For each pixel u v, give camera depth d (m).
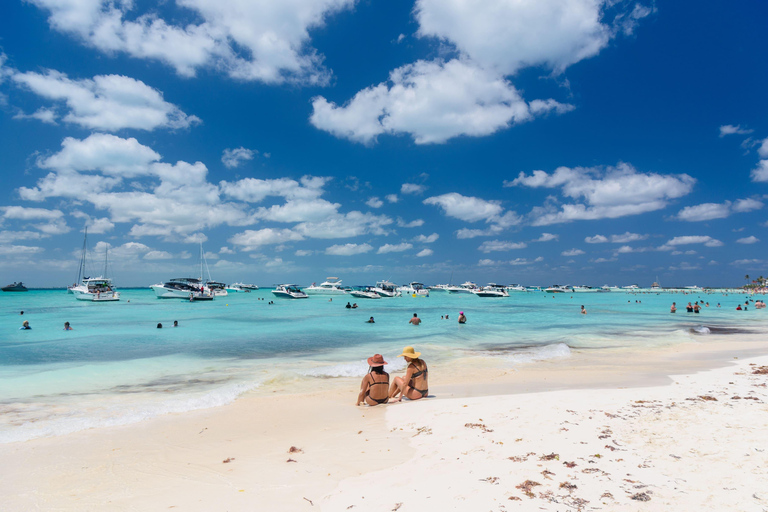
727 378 10.28
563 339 23.05
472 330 28.50
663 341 21.91
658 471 4.46
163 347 20.19
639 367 13.45
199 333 26.81
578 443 5.53
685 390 8.73
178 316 43.19
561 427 6.28
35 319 39.25
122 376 13.04
